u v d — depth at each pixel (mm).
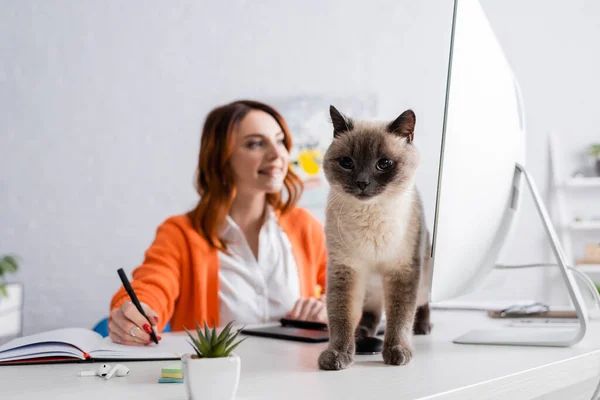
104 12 3381
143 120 3404
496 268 1226
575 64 3217
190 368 668
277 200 2143
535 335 1141
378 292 1151
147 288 1624
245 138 1991
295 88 3420
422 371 862
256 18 3490
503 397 824
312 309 1513
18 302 2961
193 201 3414
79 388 763
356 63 3346
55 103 3320
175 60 3455
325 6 3420
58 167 3307
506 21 3301
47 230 3273
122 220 3352
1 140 3285
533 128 3248
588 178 3068
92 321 3270
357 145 1030
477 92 973
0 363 929
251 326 1482
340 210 1033
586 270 3008
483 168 1009
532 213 3154
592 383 1256
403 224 1006
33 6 3322
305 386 762
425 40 3209
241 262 2010
